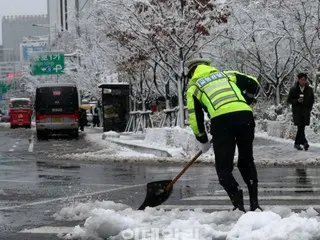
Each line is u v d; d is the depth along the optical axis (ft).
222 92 21.54
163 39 64.49
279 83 80.79
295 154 47.03
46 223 21.86
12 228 21.09
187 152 50.49
